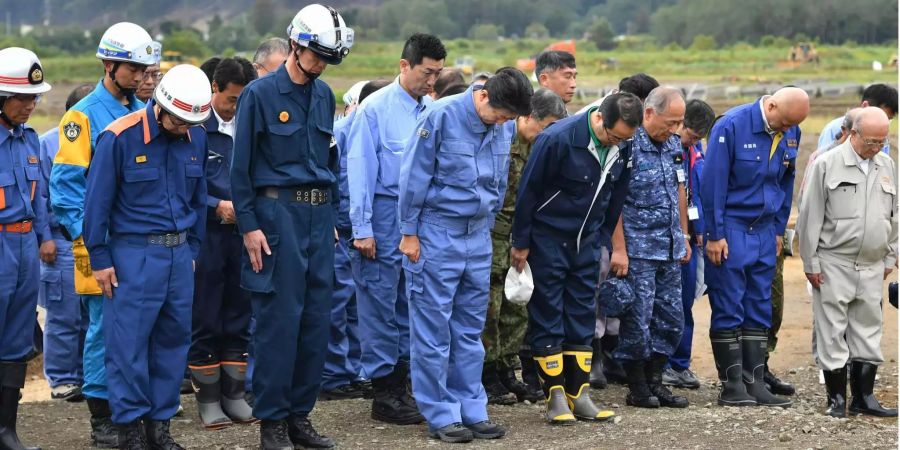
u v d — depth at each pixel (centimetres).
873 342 770
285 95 604
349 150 716
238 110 602
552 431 687
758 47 11662
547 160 677
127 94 660
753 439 671
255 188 606
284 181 603
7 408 639
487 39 14938
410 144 653
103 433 665
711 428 696
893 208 774
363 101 728
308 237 611
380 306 712
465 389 675
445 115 646
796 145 791
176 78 597
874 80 5753
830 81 5844
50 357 814
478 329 677
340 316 802
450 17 16850
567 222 690
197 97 596
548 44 12588
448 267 655
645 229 748
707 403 798
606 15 17375
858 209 761
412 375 668
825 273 770
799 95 757
